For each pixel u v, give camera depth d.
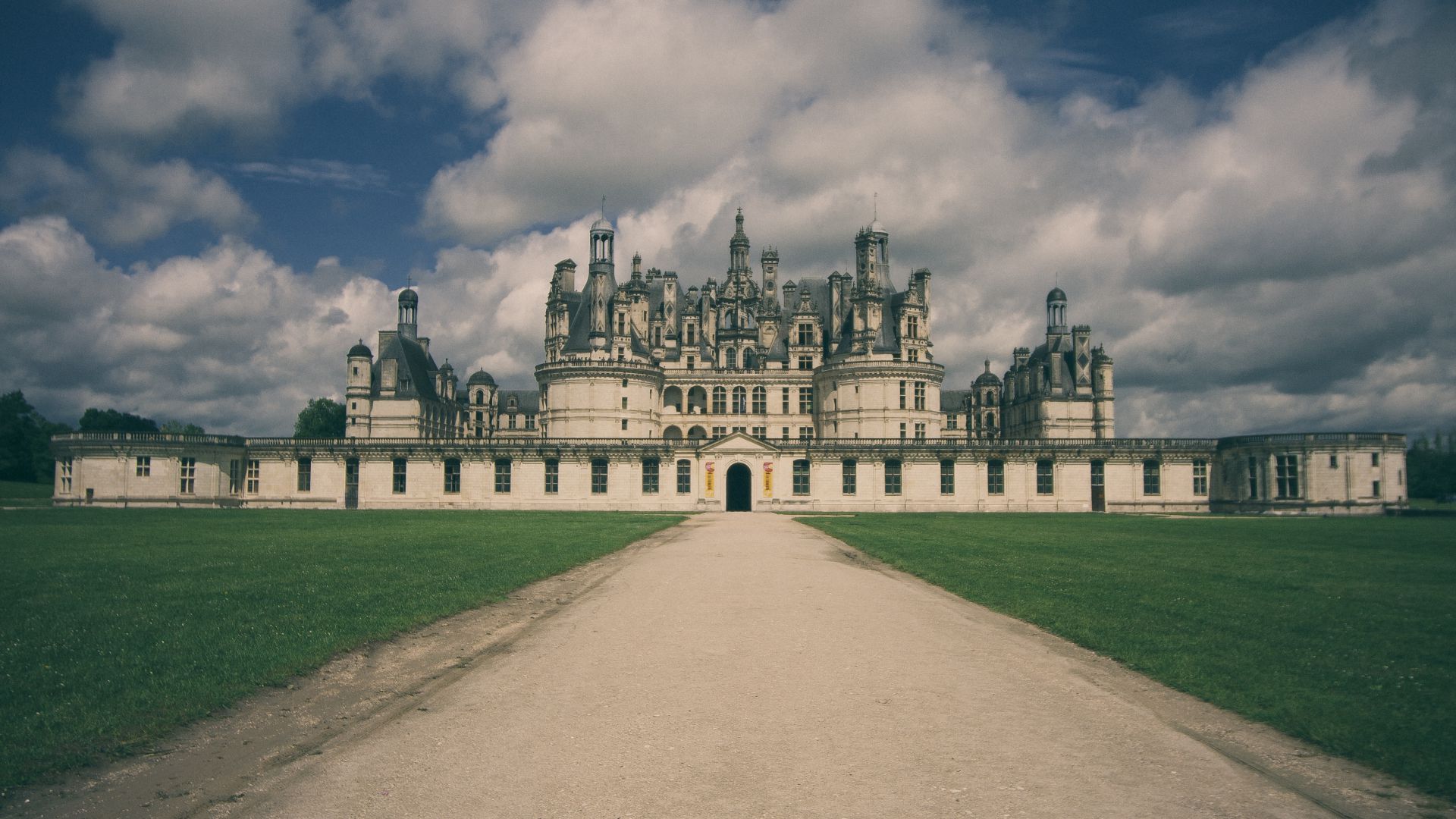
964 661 20.00
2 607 25.39
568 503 107.81
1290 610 26.16
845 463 108.50
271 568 35.06
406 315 149.12
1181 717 15.83
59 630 22.20
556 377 117.31
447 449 108.69
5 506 103.00
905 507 108.06
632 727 15.14
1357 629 23.23
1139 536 58.38
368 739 14.70
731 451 107.94
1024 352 159.12
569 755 13.83
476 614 26.23
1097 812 11.63
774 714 15.83
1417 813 11.72
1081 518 88.56
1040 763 13.46
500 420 162.12
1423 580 33.16
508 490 108.62
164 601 26.62
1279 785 12.68
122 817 11.69
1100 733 14.93
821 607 27.47
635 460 108.25
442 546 46.12
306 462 110.31
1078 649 21.34
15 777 13.07
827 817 11.42
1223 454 109.69
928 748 14.11
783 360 126.81
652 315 129.00
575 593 30.52
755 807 11.77
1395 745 14.18
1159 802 11.99
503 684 18.06
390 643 22.20
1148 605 27.06
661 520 78.19
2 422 155.62
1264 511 103.06
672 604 28.06
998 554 44.16
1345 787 12.61
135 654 19.84
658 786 12.52
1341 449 100.56
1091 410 135.75
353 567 35.59
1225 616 25.16
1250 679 17.98
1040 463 109.69
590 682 18.11
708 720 15.48
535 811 11.69
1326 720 15.36
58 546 44.59
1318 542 52.62
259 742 14.76
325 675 19.11
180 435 106.25
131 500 104.44
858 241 125.44
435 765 13.45
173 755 14.16
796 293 138.62
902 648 21.42
